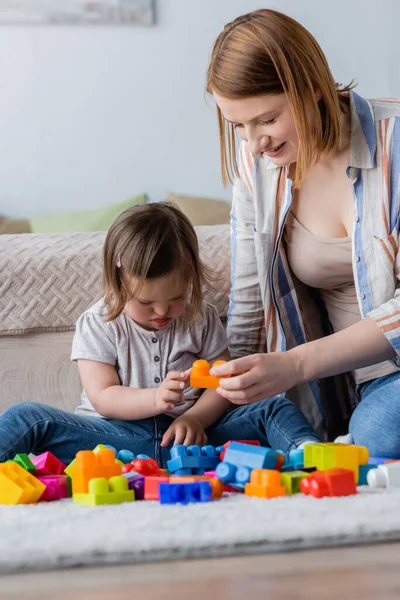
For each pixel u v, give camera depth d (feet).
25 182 9.87
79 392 5.10
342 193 4.54
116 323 4.75
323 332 4.97
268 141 4.08
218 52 4.01
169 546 2.35
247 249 4.95
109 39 9.93
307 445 3.55
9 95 9.80
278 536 2.43
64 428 4.40
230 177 4.94
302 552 2.42
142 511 2.88
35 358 5.08
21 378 5.08
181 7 10.04
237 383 3.78
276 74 3.88
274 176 4.72
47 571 2.25
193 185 10.21
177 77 10.08
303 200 4.65
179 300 4.59
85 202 10.00
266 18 4.00
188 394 4.80
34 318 5.03
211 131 10.18
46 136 9.89
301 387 4.90
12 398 5.07
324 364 3.93
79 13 9.82
